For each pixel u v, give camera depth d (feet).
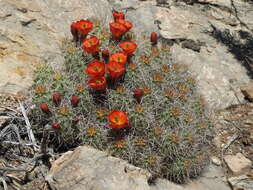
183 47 5.24
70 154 3.63
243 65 5.27
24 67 4.37
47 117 3.78
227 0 6.08
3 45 4.42
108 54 3.94
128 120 3.62
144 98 3.76
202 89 4.83
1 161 3.70
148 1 5.69
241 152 4.36
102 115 3.70
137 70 3.88
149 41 4.29
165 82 3.96
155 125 3.75
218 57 5.26
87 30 4.05
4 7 4.63
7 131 3.84
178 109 3.80
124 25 4.11
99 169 3.50
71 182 3.44
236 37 5.58
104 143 3.69
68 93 3.77
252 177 4.09
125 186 3.44
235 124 4.63
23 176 3.62
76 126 3.68
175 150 3.69
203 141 4.02
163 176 3.87
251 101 4.89
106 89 3.77
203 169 4.10
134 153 3.65
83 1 5.20
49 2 5.00
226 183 4.04
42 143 3.67
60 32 4.82
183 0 5.88
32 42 4.57
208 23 5.65
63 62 4.31
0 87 4.15
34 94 3.89
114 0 5.49
